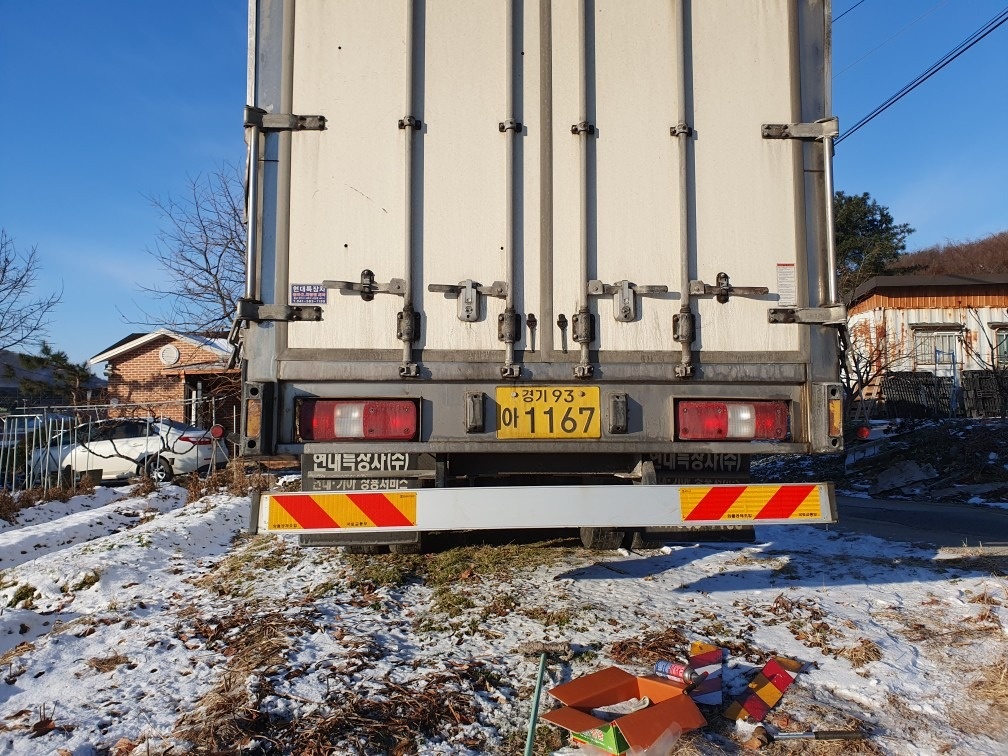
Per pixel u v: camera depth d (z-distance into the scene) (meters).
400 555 5.45
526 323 3.70
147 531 6.96
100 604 5.00
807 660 3.61
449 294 3.68
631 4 3.87
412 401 3.64
